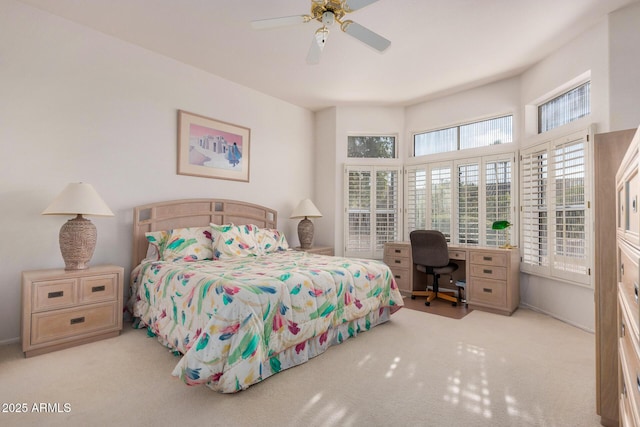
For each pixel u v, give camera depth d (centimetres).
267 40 317
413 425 161
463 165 445
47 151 277
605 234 160
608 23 276
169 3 261
